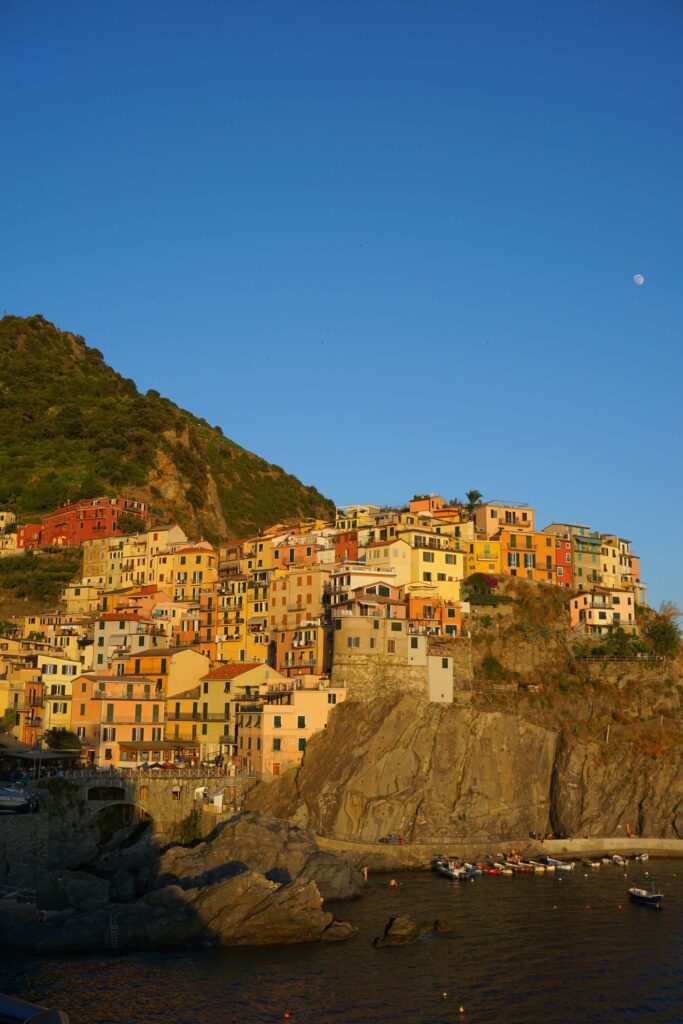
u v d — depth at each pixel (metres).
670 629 183.88
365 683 159.38
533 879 129.88
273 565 197.50
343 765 145.25
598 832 152.75
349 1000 83.62
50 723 160.12
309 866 118.56
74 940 97.31
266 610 187.50
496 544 198.25
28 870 120.06
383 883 126.50
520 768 156.88
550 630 184.75
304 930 100.50
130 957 94.75
